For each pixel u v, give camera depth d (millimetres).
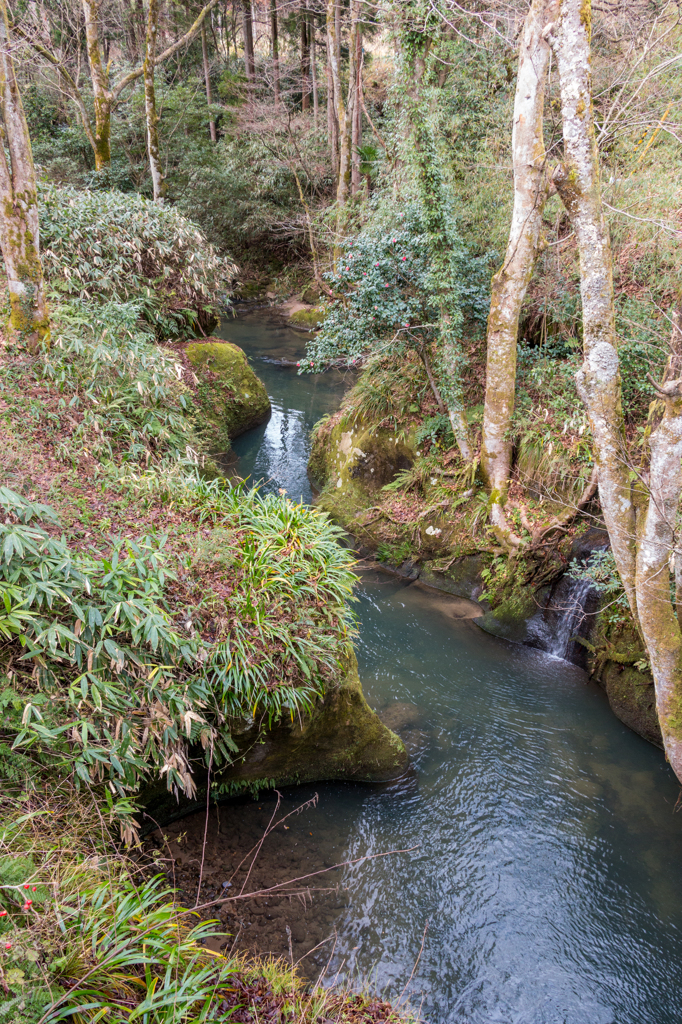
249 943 3582
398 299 7719
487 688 6164
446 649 6707
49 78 17188
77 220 8453
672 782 5168
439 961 3738
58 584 3295
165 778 3969
